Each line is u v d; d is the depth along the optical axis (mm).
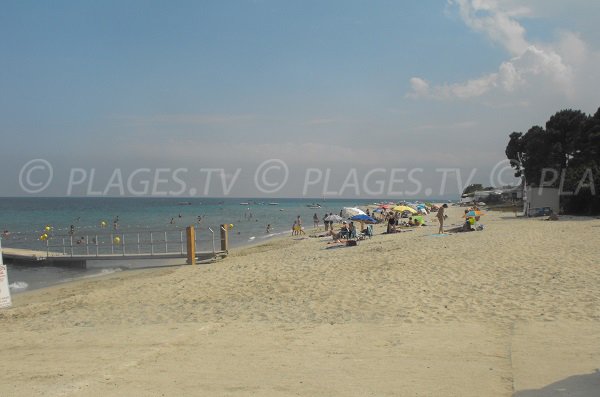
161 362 6688
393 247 19688
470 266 13430
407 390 5047
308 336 7781
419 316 8625
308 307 10148
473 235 22625
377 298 10375
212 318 9844
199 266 21500
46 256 25938
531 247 16516
